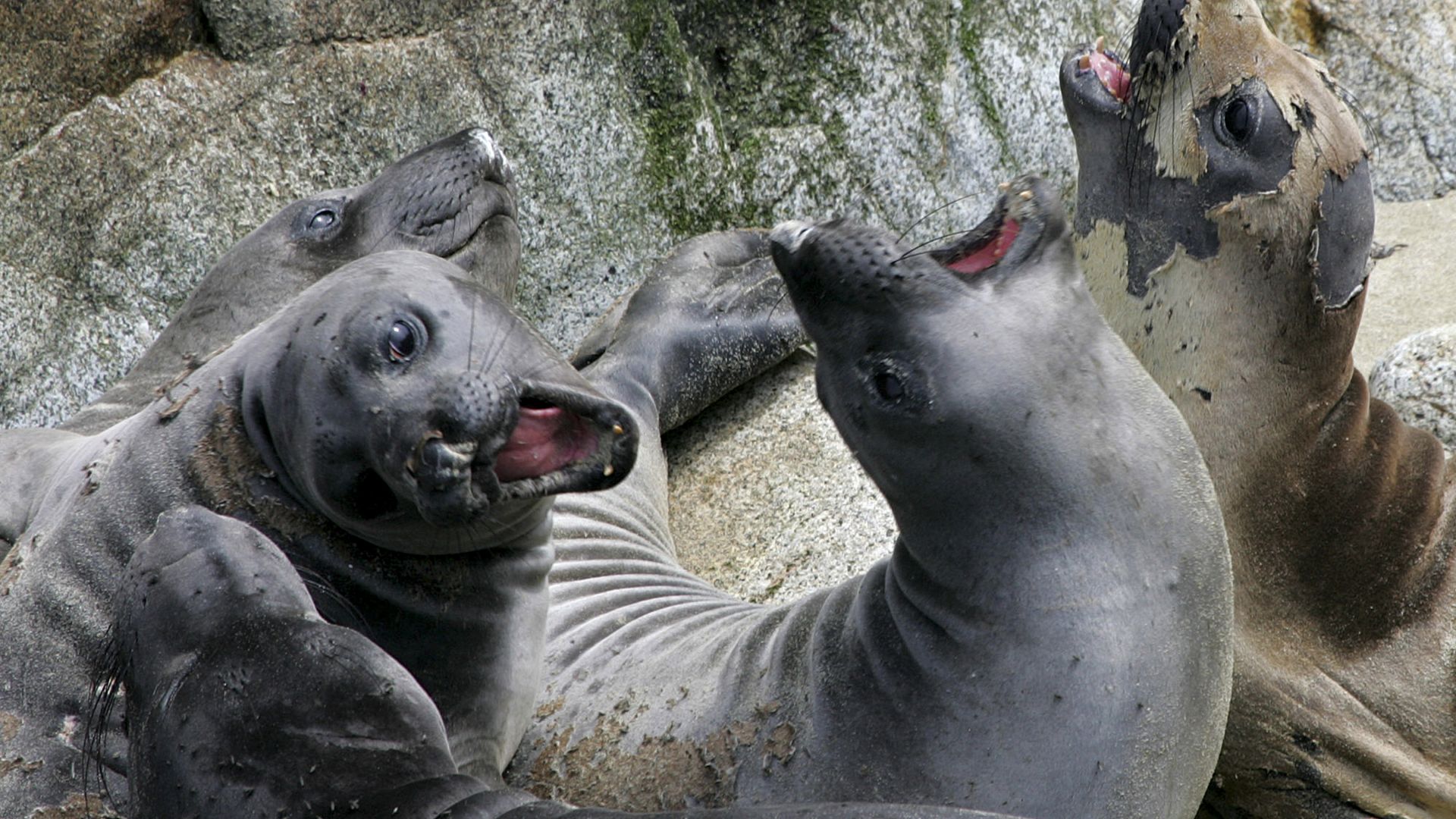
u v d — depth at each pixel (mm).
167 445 9492
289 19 14992
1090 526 8031
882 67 17297
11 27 14156
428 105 15406
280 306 12633
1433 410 13422
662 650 10188
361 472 8797
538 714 10125
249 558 8117
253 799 7273
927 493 8258
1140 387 8297
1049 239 8266
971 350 7969
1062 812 8102
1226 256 11406
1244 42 11406
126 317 14477
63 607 9227
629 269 16062
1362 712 11109
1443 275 17656
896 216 17422
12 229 14164
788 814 7117
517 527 9461
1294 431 11453
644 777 9422
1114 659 7977
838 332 8312
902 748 8477
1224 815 11977
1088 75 12258
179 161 14664
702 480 13883
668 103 16422
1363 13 20141
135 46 14609
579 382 8773
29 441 11094
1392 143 19906
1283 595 11383
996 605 8203
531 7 15805
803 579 12555
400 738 7559
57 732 8836
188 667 7730
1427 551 11445
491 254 12922
